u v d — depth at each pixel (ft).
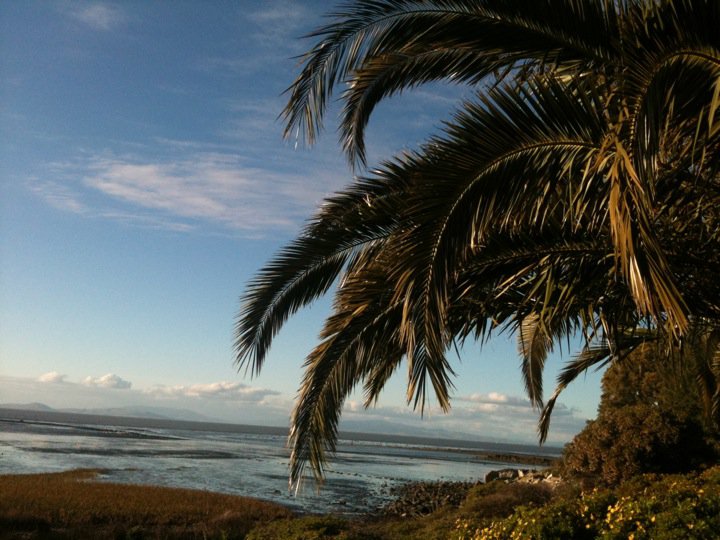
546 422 33.47
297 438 21.52
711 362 29.40
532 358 32.99
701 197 16.42
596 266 17.92
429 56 20.06
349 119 22.26
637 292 11.48
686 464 50.21
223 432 625.82
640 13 13.19
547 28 14.82
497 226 17.17
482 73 18.84
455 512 58.23
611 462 51.29
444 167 13.78
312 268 22.57
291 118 19.63
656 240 11.34
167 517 71.36
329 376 21.26
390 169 20.31
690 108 12.75
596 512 23.29
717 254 16.96
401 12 16.80
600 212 15.12
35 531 58.44
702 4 11.53
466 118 13.80
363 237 21.70
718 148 14.43
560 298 18.31
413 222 14.11
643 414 53.31
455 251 13.85
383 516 91.91
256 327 22.98
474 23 15.52
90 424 547.90
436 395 13.99
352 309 20.47
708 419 31.32
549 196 14.65
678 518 19.80
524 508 25.17
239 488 117.91
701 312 17.76
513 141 13.73
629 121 12.36
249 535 37.83
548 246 17.98
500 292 19.86
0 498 72.43
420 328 14.07
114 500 77.97
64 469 127.85
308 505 100.63
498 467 253.03
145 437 330.54
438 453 406.82
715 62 11.89
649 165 11.45
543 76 15.46
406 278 13.96
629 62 12.34
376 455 314.76
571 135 13.75
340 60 18.56
